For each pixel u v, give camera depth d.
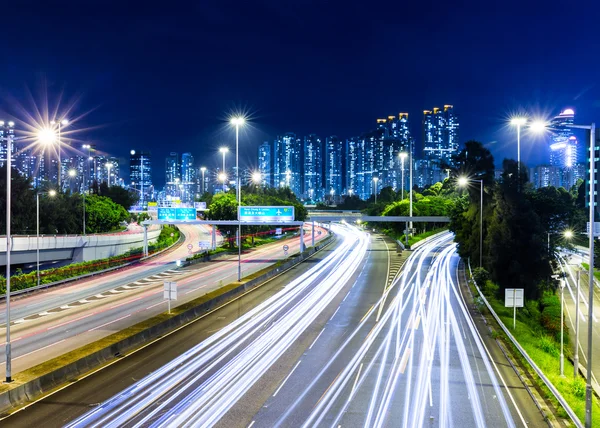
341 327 35.72
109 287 54.16
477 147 66.31
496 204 54.81
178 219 75.69
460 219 69.88
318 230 135.12
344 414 20.34
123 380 24.45
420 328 35.56
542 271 50.12
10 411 20.81
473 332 34.66
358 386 23.66
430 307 43.09
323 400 21.83
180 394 22.48
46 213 83.31
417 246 92.88
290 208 72.62
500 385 24.22
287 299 46.53
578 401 24.31
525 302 52.62
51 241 63.84
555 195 61.66
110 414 20.27
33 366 25.78
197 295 48.09
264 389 23.12
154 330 33.31
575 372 29.38
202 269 66.94
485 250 59.75
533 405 21.80
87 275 61.00
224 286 51.06
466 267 68.25
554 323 47.12
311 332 34.22
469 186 65.56
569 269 72.19
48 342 31.73
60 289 53.19
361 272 64.06
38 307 43.66
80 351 27.55
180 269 67.56
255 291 50.94
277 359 27.92
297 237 117.88
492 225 52.75
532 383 24.64
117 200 135.38
